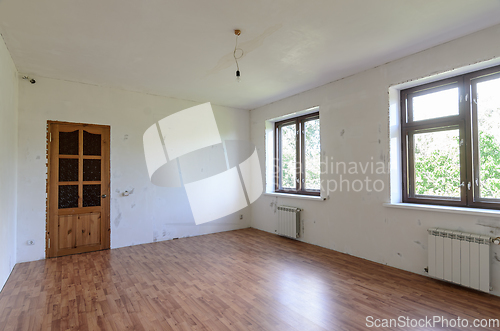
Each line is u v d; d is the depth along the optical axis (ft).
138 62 11.77
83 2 7.48
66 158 13.97
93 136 14.71
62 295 9.23
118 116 15.40
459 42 9.76
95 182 14.69
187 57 11.27
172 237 17.08
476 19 8.58
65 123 13.96
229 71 12.89
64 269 11.76
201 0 7.44
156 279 10.62
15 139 12.30
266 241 16.44
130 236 15.62
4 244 10.19
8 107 10.73
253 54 11.04
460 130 10.37
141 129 16.12
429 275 10.24
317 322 7.50
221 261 12.78
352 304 8.52
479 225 9.30
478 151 9.93
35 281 10.44
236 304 8.56
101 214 14.83
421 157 11.60
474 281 9.08
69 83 14.06
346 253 13.75
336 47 10.48
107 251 14.51
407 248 11.28
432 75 10.52
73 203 14.11
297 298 8.95
